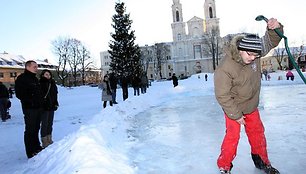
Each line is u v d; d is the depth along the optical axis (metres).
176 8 109.44
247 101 3.58
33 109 5.84
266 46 3.61
